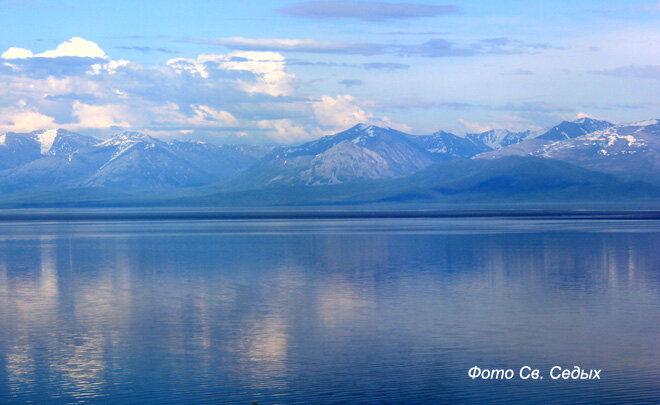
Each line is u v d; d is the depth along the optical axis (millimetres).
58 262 88188
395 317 47344
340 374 33938
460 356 37031
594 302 53062
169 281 67625
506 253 95750
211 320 46688
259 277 70438
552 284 63469
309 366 35281
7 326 45031
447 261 85438
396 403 29984
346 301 54188
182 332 43000
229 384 32438
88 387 32125
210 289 61625
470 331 42781
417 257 91500
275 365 35469
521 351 37906
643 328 43344
